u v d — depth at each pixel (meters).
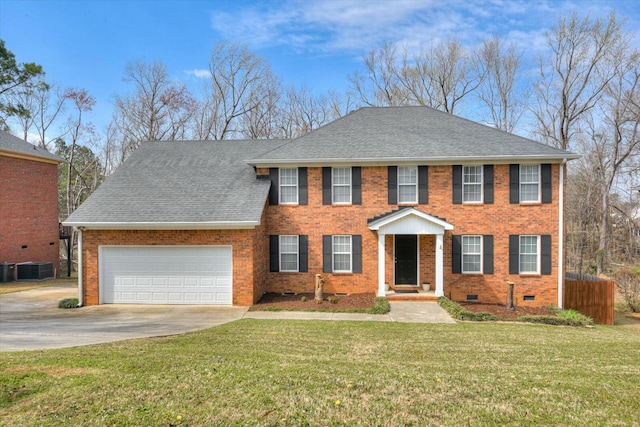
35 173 24.00
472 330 10.84
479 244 15.84
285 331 10.28
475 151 15.61
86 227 14.65
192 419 4.74
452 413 5.06
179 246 14.73
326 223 16.38
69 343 8.98
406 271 16.25
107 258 14.95
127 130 37.25
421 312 13.18
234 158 18.50
